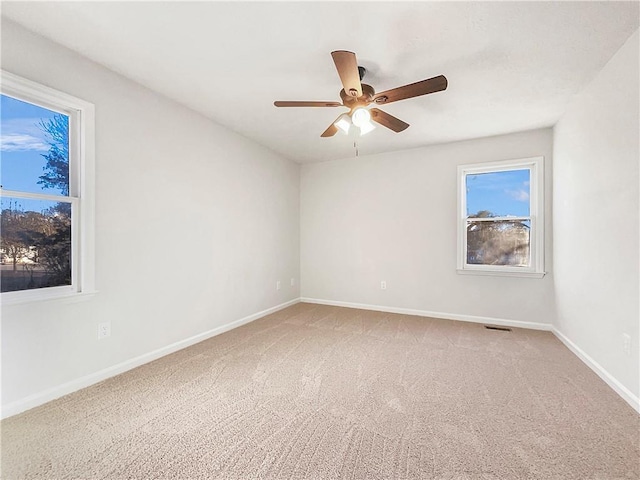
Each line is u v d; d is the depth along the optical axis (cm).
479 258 388
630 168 194
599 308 233
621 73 202
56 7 165
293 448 153
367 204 449
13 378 180
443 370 243
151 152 258
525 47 199
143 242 253
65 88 201
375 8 165
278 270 442
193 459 145
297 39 192
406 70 226
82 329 212
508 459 145
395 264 430
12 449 151
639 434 163
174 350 280
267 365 252
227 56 210
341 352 280
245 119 319
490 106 286
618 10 166
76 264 212
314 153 440
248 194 378
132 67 224
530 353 277
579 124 265
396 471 138
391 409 187
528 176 362
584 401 196
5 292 183
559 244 318
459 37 189
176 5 163
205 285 314
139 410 185
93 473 136
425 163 409
